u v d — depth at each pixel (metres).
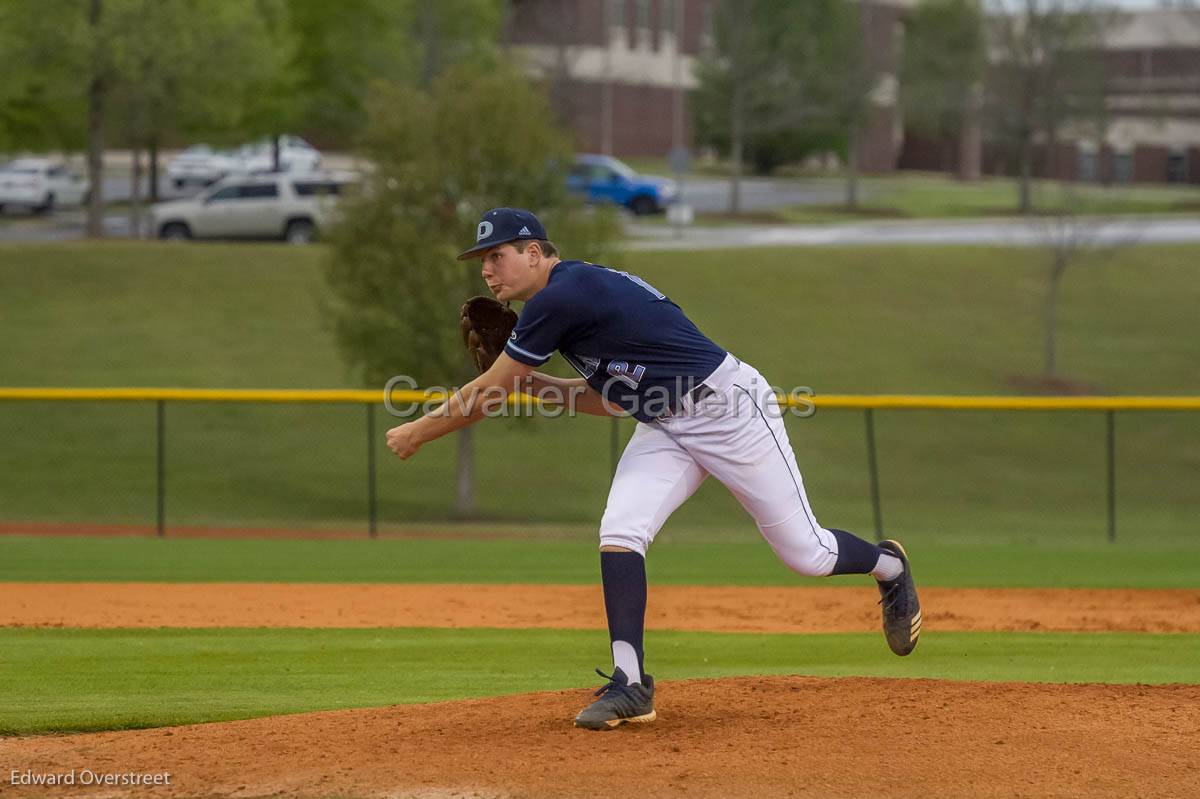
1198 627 36.41
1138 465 85.69
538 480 81.25
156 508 72.38
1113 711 19.17
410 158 71.62
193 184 191.75
